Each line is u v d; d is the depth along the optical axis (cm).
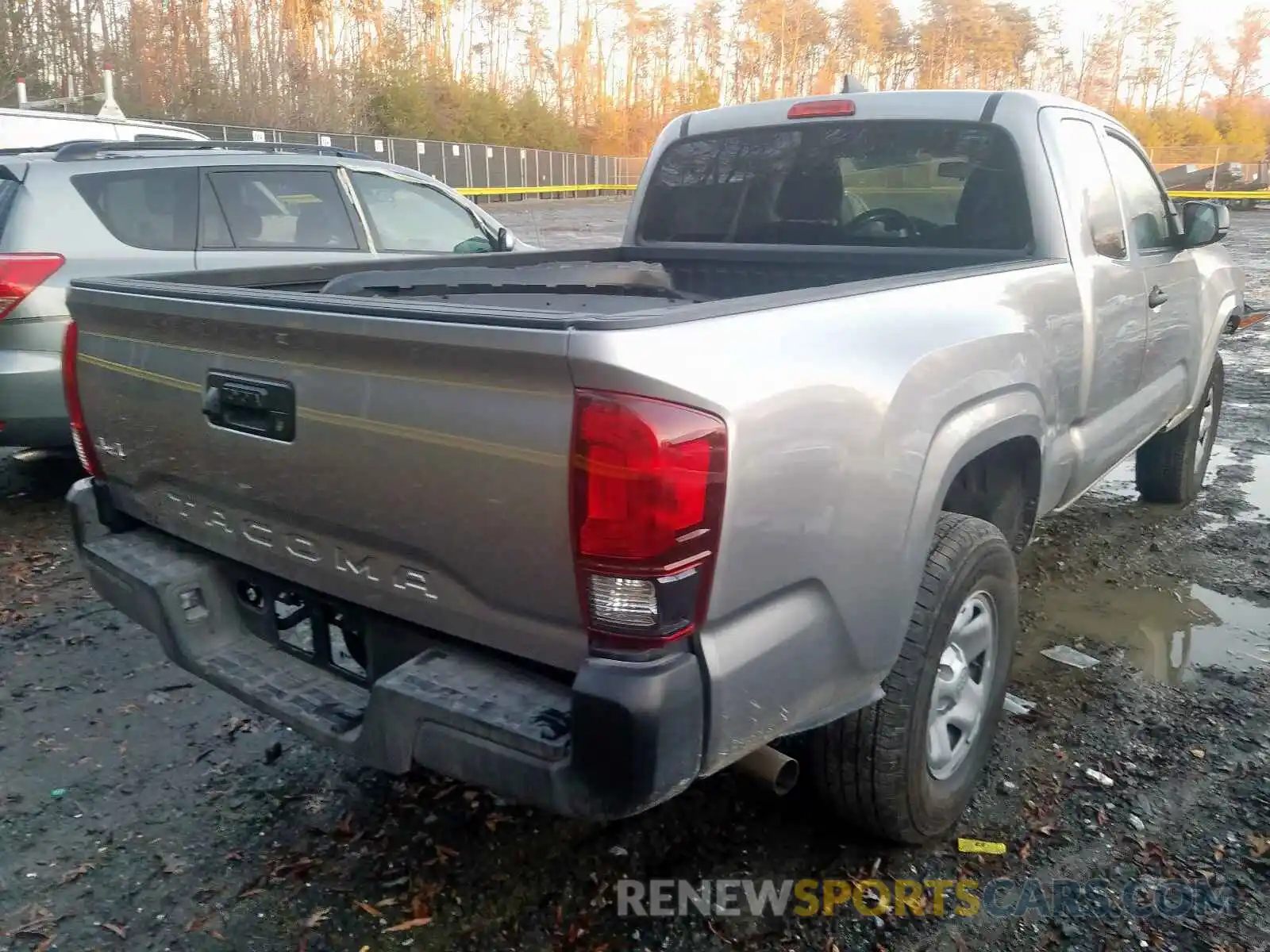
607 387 186
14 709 366
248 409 245
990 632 299
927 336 263
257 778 326
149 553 292
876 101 404
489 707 210
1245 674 392
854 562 234
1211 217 449
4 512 578
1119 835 296
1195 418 554
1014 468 339
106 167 582
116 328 282
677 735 197
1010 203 375
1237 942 255
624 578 192
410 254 707
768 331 217
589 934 259
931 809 280
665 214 475
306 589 257
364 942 257
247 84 3406
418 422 210
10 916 266
